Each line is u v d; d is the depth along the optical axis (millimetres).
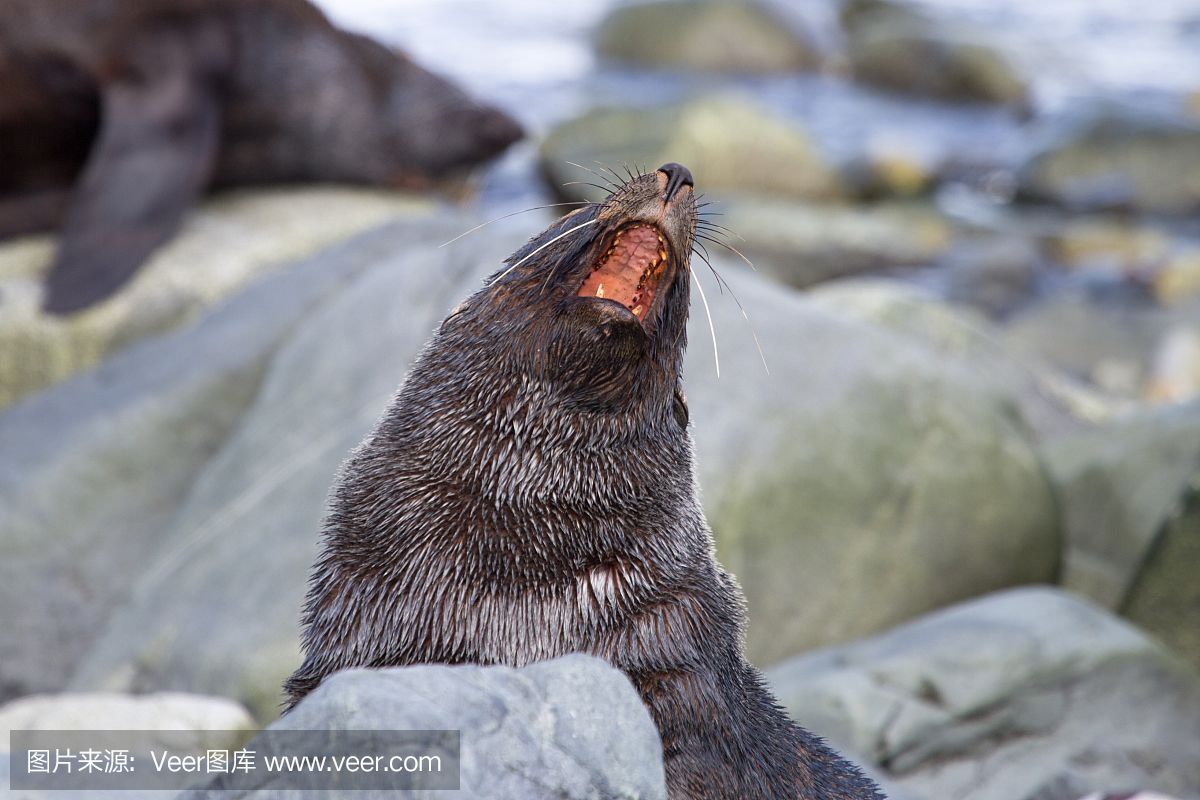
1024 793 25750
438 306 35875
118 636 30266
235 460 34156
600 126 84750
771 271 71500
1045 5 166875
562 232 17844
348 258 42062
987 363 50812
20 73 48594
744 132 85500
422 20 137375
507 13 142750
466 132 57469
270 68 52625
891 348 35094
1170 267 73062
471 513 16750
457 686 13188
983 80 117500
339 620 16891
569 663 13938
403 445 17406
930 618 30328
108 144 47812
